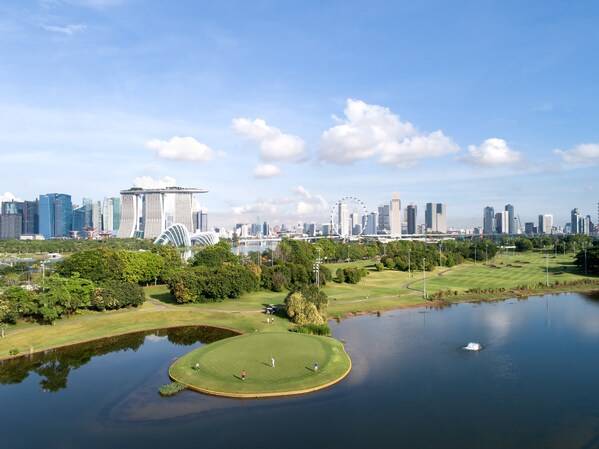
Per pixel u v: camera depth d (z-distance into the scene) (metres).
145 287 175.38
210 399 69.38
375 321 125.00
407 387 74.19
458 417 63.22
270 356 86.12
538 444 56.09
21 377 82.00
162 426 60.78
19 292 112.69
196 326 117.69
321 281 177.50
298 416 63.34
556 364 86.25
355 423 61.28
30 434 59.50
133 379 79.38
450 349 96.25
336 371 79.38
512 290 173.00
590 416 63.59
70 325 113.00
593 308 141.62
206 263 196.25
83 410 66.69
